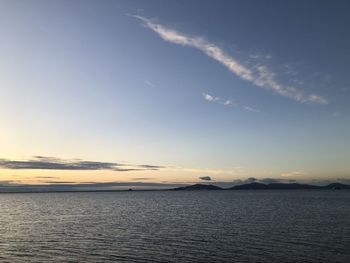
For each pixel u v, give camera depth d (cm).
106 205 17300
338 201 16988
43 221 9006
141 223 8212
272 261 4128
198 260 4247
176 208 13875
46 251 4853
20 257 4497
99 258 4406
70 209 14188
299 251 4603
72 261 4262
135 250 4859
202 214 10531
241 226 7244
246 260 4203
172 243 5344
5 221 9106
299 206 13350
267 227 6962
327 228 6638
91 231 6850
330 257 4253
